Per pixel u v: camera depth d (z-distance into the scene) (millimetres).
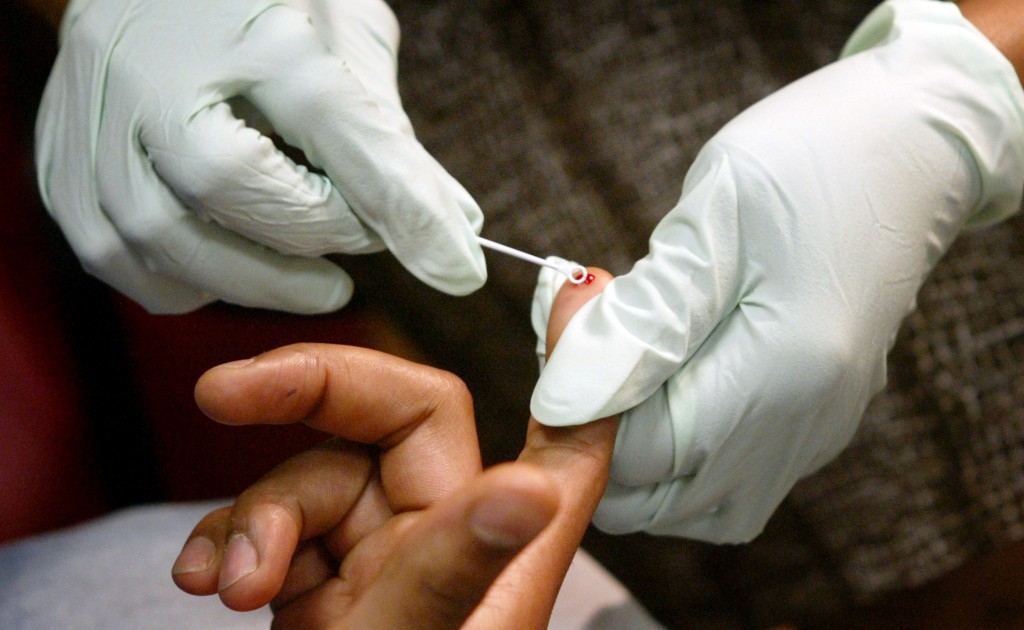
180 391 521
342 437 388
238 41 396
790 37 515
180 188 393
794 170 387
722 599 506
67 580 417
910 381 497
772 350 386
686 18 512
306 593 378
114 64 400
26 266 481
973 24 411
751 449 395
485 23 504
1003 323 497
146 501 515
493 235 494
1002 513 489
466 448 385
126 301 513
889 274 392
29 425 475
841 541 497
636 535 514
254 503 370
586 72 507
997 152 400
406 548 326
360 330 518
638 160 501
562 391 376
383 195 401
